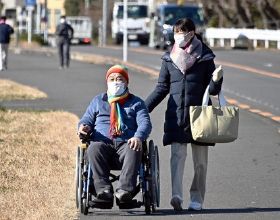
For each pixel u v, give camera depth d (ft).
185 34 70.64
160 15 352.90
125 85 71.56
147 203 69.87
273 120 134.31
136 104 71.20
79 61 281.95
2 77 220.84
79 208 69.92
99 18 595.47
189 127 70.69
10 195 75.92
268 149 106.32
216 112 69.87
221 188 82.43
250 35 368.68
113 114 70.64
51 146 104.47
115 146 69.97
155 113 141.18
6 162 91.71
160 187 82.64
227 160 98.17
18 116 136.15
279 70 230.27
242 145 109.09
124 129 70.33
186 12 352.28
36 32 506.48
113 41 486.38
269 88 183.32
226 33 381.60
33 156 96.58
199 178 72.43
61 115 138.51
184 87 70.74
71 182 82.43
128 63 254.47
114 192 73.46
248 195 79.25
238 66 241.55
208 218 69.00
